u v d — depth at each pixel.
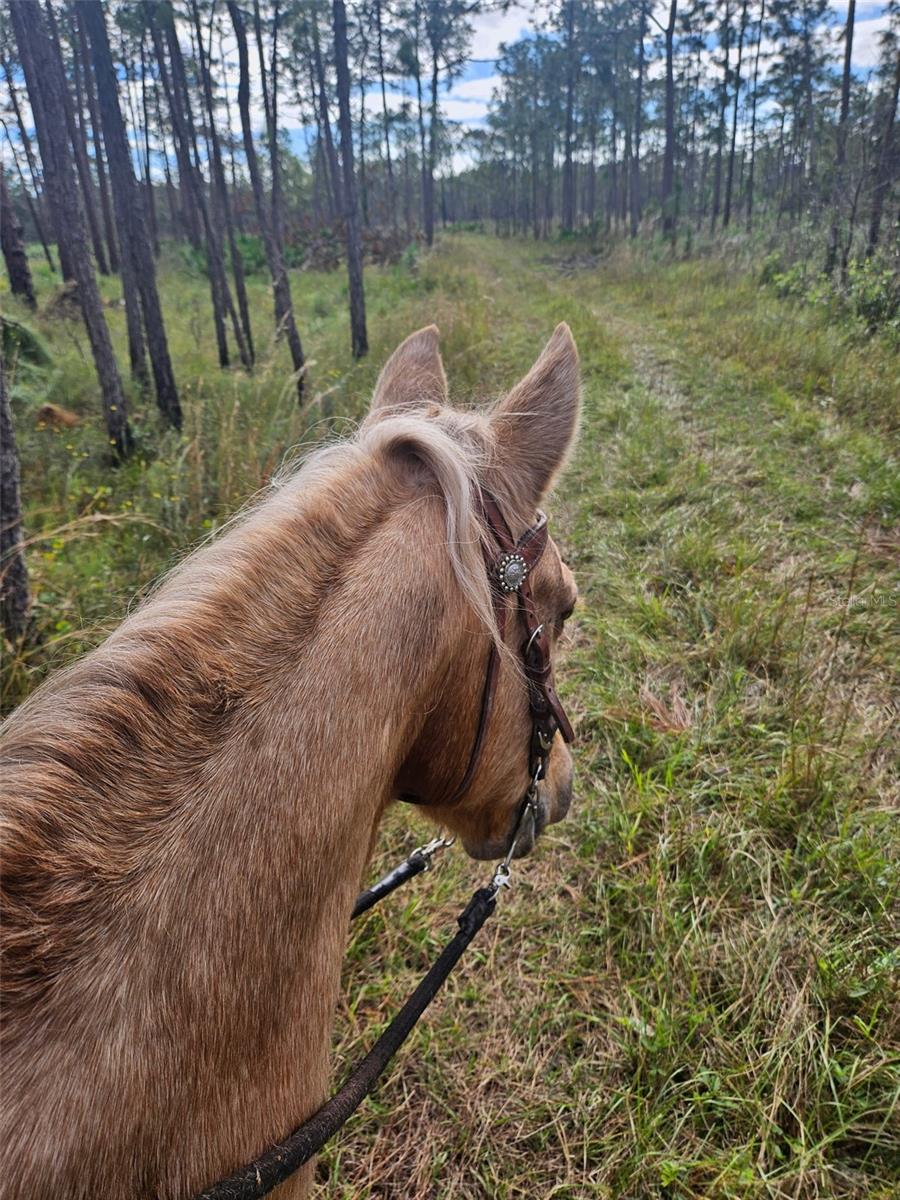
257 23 10.71
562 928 2.86
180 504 5.07
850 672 4.02
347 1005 2.59
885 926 2.69
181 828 0.90
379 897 1.82
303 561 1.10
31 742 0.87
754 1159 2.14
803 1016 2.41
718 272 18.19
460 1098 2.34
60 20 15.77
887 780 3.37
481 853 1.68
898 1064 2.28
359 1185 2.14
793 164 28.80
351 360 11.20
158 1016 0.82
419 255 29.23
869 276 10.40
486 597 1.18
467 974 2.71
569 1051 2.47
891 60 13.03
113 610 3.74
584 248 34.38
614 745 3.69
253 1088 0.91
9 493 3.38
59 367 9.34
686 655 4.27
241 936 0.90
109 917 0.83
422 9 32.41
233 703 0.97
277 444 5.50
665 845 3.02
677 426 7.73
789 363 9.35
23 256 13.93
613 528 5.81
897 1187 2.02
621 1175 2.09
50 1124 0.73
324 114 19.67
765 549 5.22
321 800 0.98
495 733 1.34
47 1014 0.77
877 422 7.29
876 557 4.97
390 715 1.08
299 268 28.75
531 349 11.37
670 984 2.53
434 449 1.20
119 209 9.24
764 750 3.57
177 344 13.47
